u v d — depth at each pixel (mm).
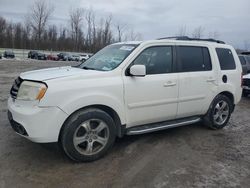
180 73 4770
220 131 5586
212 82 5262
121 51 4516
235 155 4352
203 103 5195
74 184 3322
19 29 69750
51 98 3510
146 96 4332
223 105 5637
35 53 49219
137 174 3615
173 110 4746
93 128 3906
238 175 3689
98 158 3998
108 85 3938
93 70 4227
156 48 4543
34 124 3496
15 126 3768
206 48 5273
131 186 3320
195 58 5051
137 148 4473
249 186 3420
